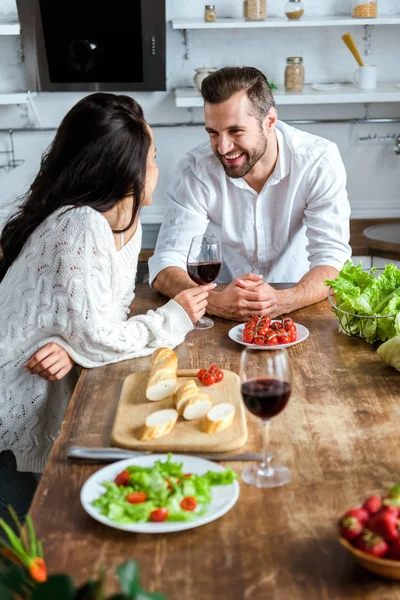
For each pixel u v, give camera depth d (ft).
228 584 3.64
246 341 6.65
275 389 4.31
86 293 6.29
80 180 6.44
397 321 6.38
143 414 5.30
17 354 6.52
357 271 7.03
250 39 12.78
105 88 12.48
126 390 5.72
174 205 8.94
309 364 6.23
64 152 6.46
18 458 6.88
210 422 4.94
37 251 6.38
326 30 12.79
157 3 11.64
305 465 4.67
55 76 12.28
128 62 12.16
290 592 3.59
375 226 13.15
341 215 8.65
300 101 12.10
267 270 9.37
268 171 8.61
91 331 6.30
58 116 13.09
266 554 3.85
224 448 4.81
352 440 4.96
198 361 6.39
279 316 7.47
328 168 8.57
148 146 6.58
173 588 3.62
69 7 11.59
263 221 9.00
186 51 12.80
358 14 12.06
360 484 4.44
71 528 4.11
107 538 4.01
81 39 11.91
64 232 6.29
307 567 3.75
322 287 7.84
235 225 9.10
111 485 4.27
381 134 13.42
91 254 6.31
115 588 3.64
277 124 8.69
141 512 4.05
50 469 4.70
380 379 5.90
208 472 4.40
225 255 9.45
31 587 3.38
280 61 12.93
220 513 4.07
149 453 4.80
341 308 6.75
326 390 5.73
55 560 3.84
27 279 6.41
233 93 7.79
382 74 13.12
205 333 7.05
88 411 5.50
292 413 5.37
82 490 4.32
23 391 6.64
